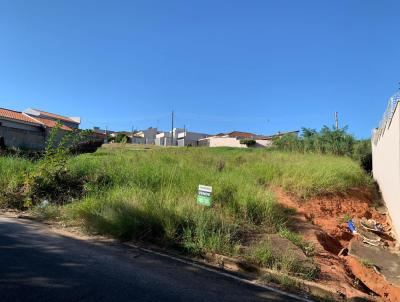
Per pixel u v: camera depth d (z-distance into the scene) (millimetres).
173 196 10234
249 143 67250
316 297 6230
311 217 12320
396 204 13023
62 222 9367
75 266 6258
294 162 18281
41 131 42594
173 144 85000
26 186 11672
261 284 6465
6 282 5328
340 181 16297
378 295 7758
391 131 15141
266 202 10586
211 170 14445
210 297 5613
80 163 13352
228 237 8078
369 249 10695
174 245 7996
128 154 17875
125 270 6332
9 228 8445
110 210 8883
